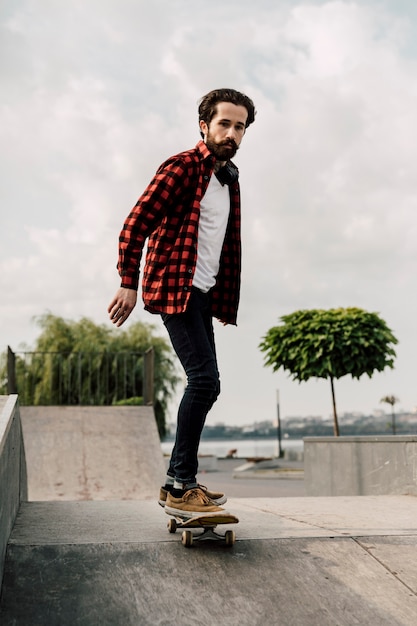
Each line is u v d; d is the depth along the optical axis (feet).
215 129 9.16
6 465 8.17
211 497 9.01
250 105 9.36
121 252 8.78
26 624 6.73
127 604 7.20
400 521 10.64
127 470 28.07
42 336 86.89
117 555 8.18
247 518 10.68
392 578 8.10
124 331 92.84
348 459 21.48
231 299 9.83
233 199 9.78
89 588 7.44
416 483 16.37
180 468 8.82
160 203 8.88
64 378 80.59
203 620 7.00
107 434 31.14
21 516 10.63
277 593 7.61
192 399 8.83
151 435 31.71
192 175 9.12
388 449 18.21
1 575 7.25
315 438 24.76
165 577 7.77
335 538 9.20
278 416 115.75
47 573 7.68
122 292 8.68
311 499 13.53
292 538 9.09
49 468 27.68
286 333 48.24
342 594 7.67
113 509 11.39
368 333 46.19
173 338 9.12
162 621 6.94
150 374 35.86
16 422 11.32
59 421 31.96
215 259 9.41
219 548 8.59
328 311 48.29
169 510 8.75
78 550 8.23
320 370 46.16
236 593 7.55
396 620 7.18
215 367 9.04
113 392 79.77
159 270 9.11
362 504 12.80
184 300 8.81
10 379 35.45
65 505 11.97
